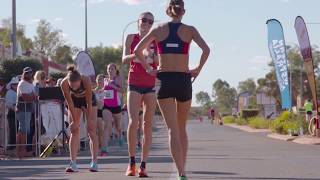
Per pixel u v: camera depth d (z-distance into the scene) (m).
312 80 29.06
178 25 10.39
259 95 68.94
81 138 22.56
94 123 13.70
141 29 12.45
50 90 19.97
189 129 56.22
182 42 10.32
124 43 12.53
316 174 12.73
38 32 117.12
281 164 15.12
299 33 29.00
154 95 12.37
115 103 20.39
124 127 28.86
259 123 55.50
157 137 37.94
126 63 12.49
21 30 114.56
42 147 20.28
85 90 13.25
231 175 12.57
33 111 19.80
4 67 39.88
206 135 39.72
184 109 10.43
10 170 14.53
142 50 10.45
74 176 12.73
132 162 12.55
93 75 24.98
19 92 19.44
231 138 34.09
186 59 10.36
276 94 117.25
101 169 14.25
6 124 20.23
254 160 16.50
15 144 19.88
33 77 22.14
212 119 93.75
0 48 49.06
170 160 16.72
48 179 12.29
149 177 12.26
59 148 20.64
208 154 19.34
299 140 28.53
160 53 10.36
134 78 12.34
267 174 12.74
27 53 55.72
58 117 20.62
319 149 21.86
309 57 28.80
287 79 35.06
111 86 20.30
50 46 117.12
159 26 10.43
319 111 32.09
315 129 30.23
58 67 64.31
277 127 38.22
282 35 34.94
